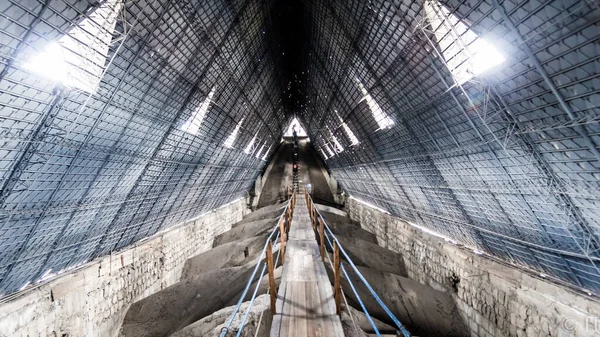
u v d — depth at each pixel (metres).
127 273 10.92
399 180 13.11
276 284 8.49
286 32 16.27
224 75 11.20
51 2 3.94
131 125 7.23
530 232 6.80
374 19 7.46
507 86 4.80
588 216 5.04
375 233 21.00
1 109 4.11
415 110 8.16
